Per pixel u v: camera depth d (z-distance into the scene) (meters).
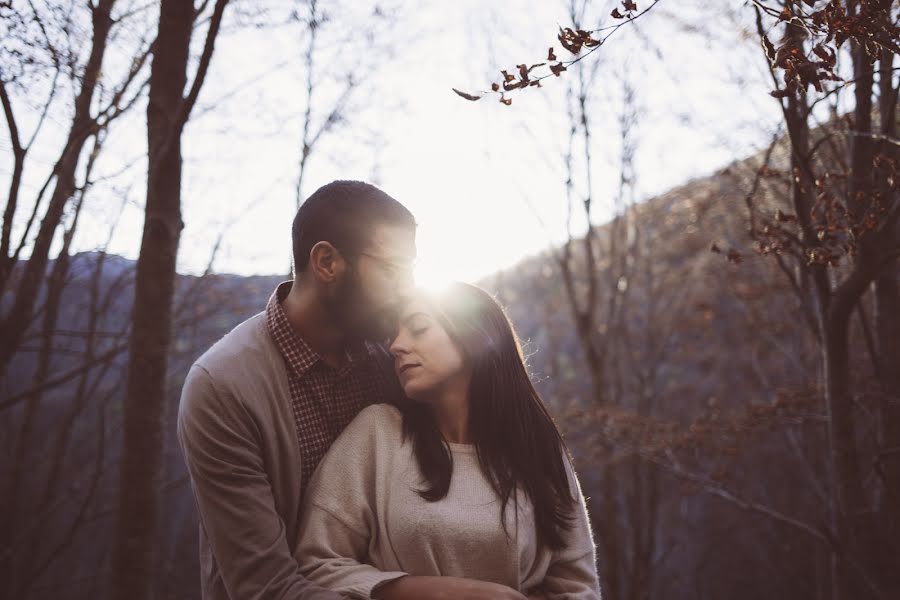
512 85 1.65
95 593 7.34
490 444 1.69
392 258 1.66
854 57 2.80
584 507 1.82
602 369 7.87
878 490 3.56
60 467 6.15
